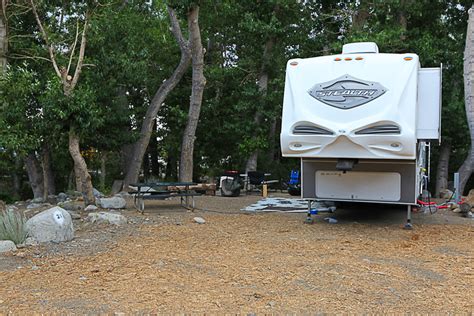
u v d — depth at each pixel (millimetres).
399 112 7699
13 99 11484
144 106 19562
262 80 18844
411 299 4535
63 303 4379
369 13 16625
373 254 6438
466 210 10453
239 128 18453
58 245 6668
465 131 18125
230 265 5691
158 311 4172
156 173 26312
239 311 4176
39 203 14203
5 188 22359
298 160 21984
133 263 5754
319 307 4289
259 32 17391
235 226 8641
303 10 18328
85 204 11234
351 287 4871
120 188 17672
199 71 16109
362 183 8570
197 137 20906
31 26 13945
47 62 13266
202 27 20266
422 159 9531
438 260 6148
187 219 9344
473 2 16938
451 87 18016
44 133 12273
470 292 4770
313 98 8258
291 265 5711
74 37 12859
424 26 18750
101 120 11688
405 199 8344
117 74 14312
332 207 10680
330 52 17734
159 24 19734
